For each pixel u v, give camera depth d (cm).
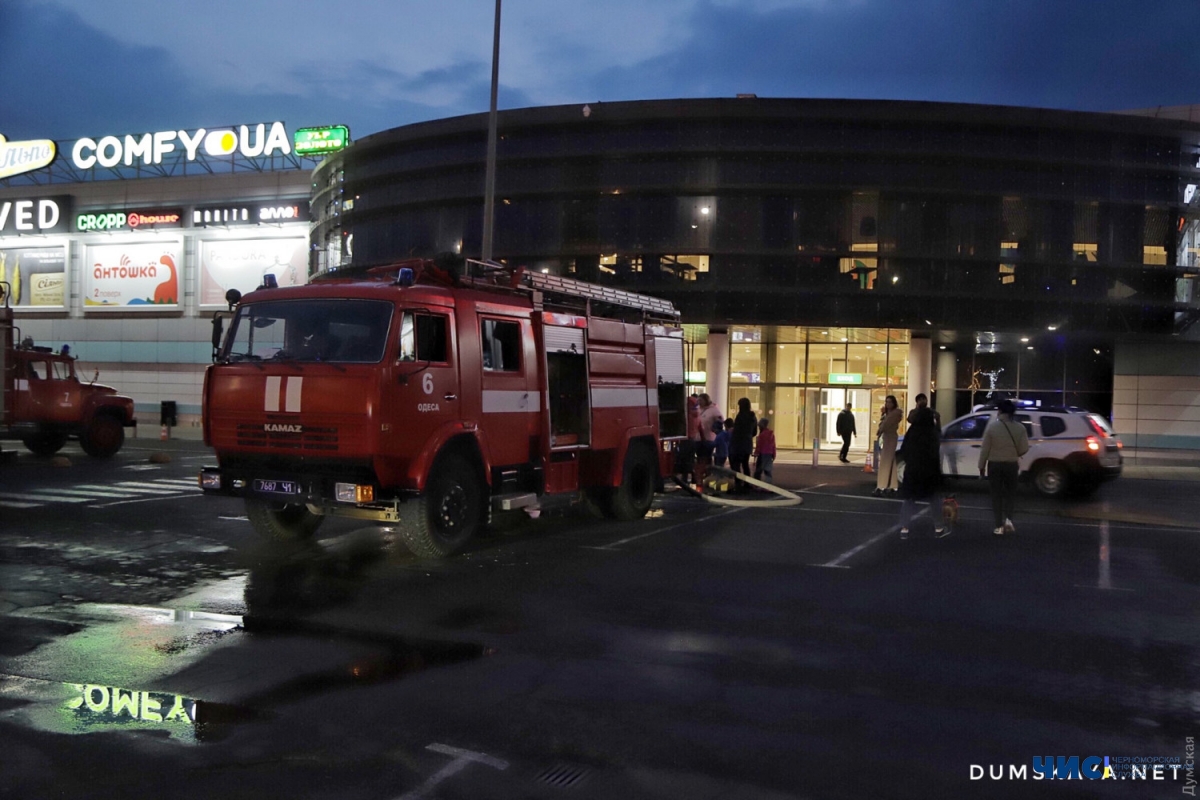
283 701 531
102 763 441
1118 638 710
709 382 3084
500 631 694
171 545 1038
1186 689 589
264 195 4234
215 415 980
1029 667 630
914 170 2905
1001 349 3275
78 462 2064
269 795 410
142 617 723
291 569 917
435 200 3161
